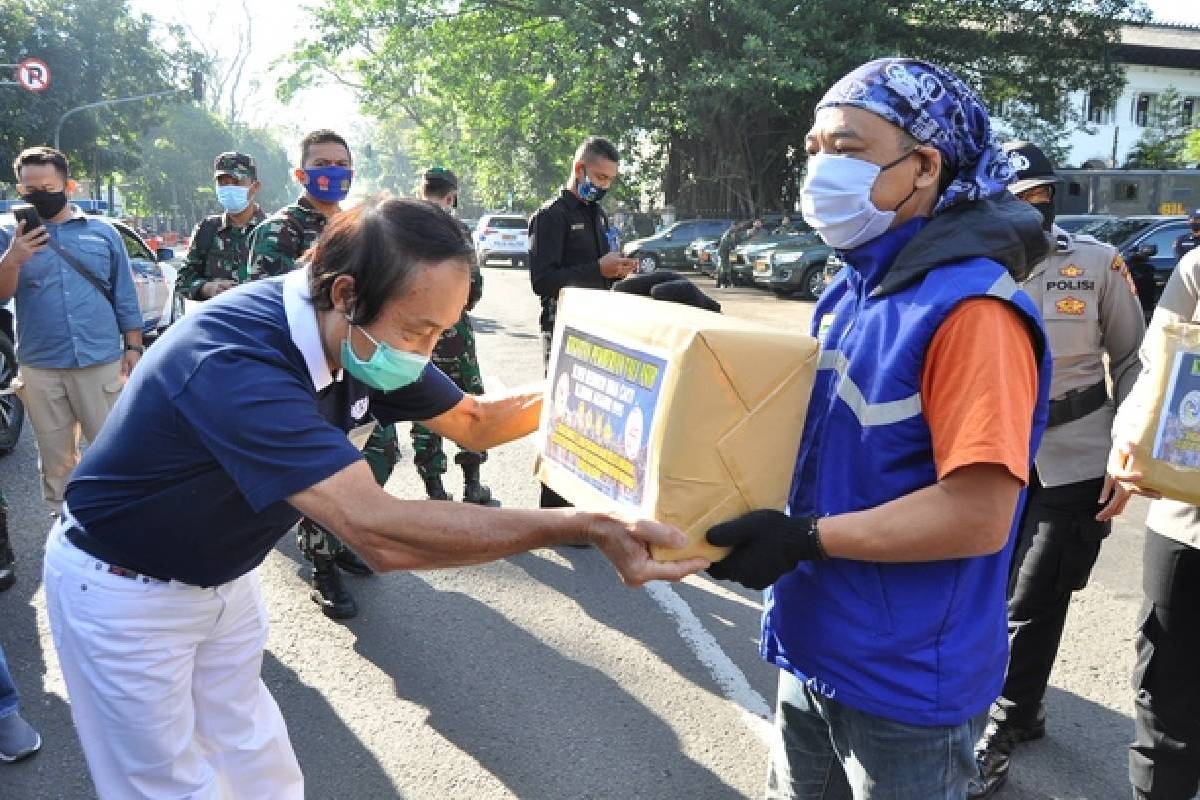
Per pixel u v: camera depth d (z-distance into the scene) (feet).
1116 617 13.05
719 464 4.90
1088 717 10.49
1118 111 121.08
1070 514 8.85
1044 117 85.40
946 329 4.66
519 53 82.23
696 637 12.31
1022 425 4.58
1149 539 7.59
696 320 5.12
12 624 12.48
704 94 74.08
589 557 15.07
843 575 5.15
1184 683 7.45
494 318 46.42
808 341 5.04
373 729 10.10
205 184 198.70
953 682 5.04
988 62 80.33
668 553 4.93
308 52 85.40
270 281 5.81
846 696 5.18
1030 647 9.01
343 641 12.09
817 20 72.33
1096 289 8.79
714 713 10.50
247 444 5.10
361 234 5.16
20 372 14.74
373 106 96.68
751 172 86.99
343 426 6.18
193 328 5.47
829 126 5.16
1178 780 7.55
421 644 12.03
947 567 5.02
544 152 91.71
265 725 6.95
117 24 119.55
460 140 99.86
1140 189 68.69
